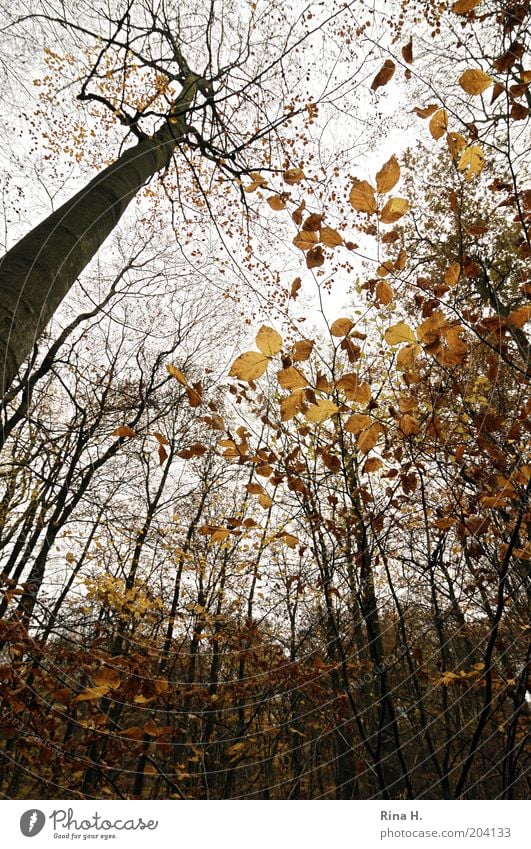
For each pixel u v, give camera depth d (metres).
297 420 2.71
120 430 1.97
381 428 1.93
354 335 1.86
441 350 1.80
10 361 1.96
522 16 1.82
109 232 3.14
